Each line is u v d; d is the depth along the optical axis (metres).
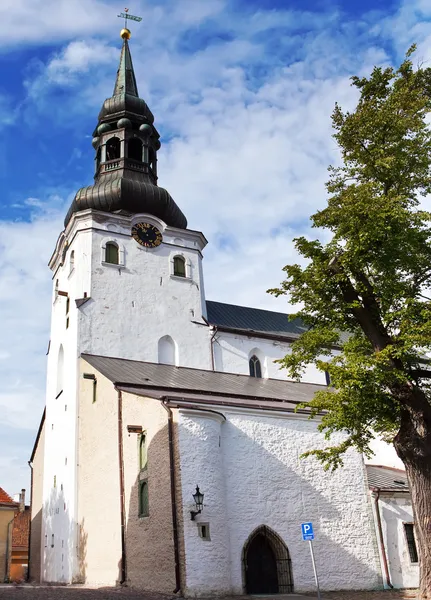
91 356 33.84
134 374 30.66
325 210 21.02
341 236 20.48
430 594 17.59
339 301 21.30
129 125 42.34
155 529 22.72
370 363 18.77
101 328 35.22
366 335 20.61
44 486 36.28
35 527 40.25
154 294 37.84
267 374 39.94
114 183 39.25
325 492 27.08
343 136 21.52
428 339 17.80
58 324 39.00
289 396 31.77
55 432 35.53
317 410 20.58
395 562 27.52
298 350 21.52
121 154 41.56
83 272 36.38
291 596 22.39
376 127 21.06
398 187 21.22
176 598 20.08
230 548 23.27
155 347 36.50
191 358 37.50
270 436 26.48
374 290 20.14
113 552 25.75
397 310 20.23
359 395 19.45
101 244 37.34
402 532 28.38
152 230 39.50
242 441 25.55
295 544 25.12
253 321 43.97
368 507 28.11
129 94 44.44
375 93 22.09
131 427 24.72
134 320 36.47
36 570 38.69
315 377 41.72
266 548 24.50
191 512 21.77
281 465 26.25
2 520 34.50
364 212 19.83
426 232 20.34
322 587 25.00
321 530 26.16
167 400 23.61
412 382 19.83
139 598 19.38
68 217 40.06
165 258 39.34
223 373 37.78
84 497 29.58
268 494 25.31
